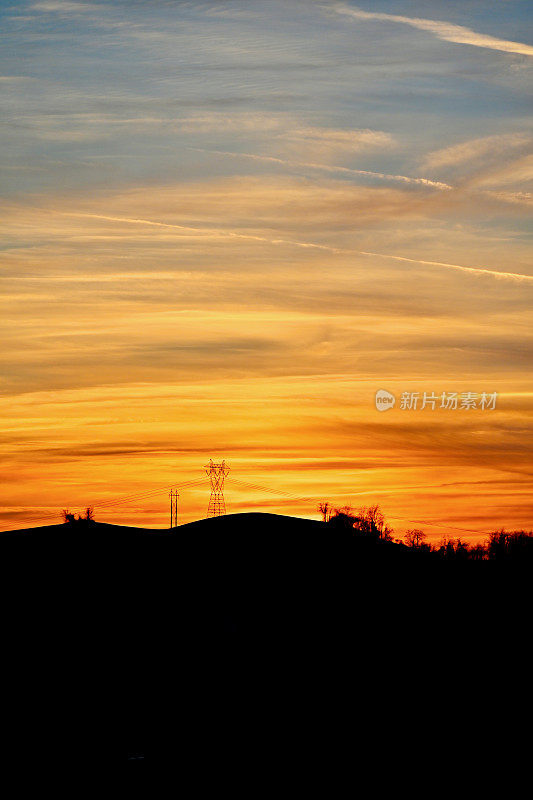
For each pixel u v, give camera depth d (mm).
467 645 82250
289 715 60406
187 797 44938
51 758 50219
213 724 57656
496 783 48094
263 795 45375
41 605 87312
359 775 48781
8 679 66250
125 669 69688
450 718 60625
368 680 70188
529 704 64500
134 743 53250
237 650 76375
